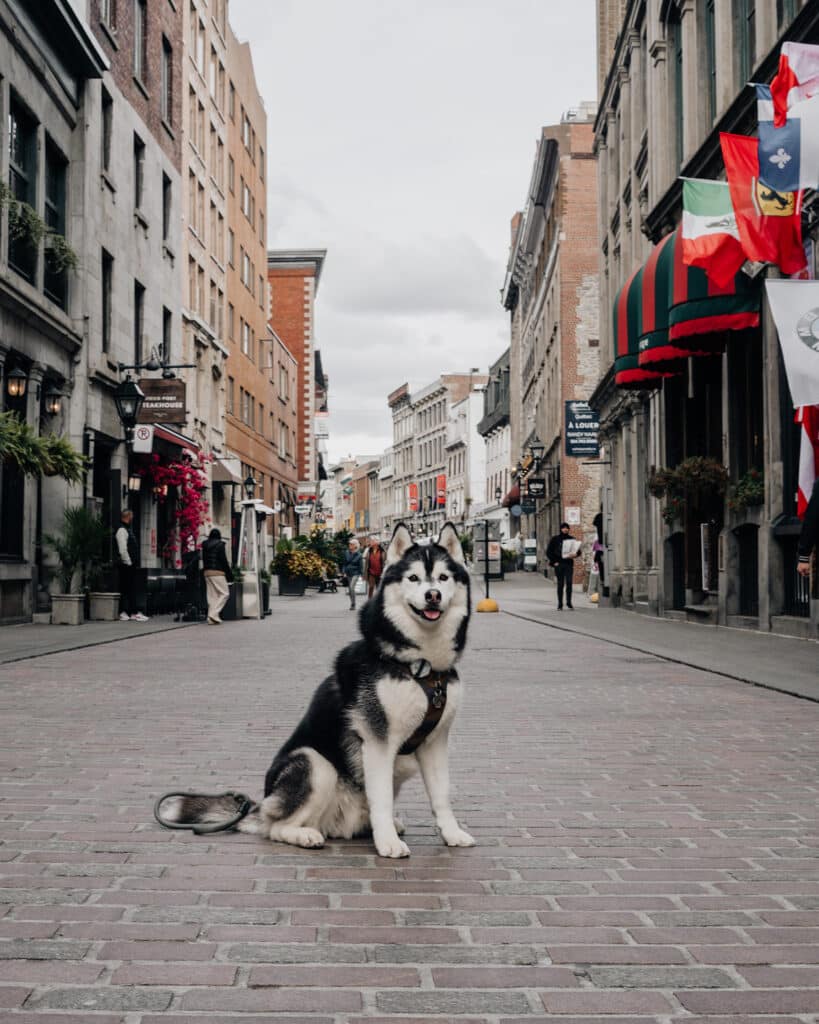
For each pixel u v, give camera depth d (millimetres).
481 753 7602
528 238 63500
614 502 31859
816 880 4660
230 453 45469
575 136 49594
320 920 4082
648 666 13703
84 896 4344
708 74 22656
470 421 106750
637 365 23328
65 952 3734
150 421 25219
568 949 3812
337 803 5184
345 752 5078
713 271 17125
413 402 129500
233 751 7543
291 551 41375
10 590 20516
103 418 25141
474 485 106500
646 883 4594
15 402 20625
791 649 15391
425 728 5023
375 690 4918
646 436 28391
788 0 17359
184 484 29531
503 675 12641
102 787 6387
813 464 15258
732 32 20234
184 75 36219
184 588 24172
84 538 21172
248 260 52531
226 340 45875
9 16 19781
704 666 13156
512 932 3977
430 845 5168
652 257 21266
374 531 153875
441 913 4180
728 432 20250
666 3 25156
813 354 14055
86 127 24312
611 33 36344
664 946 3852
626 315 23516
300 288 82938
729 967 3662
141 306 30000
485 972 3596
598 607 31219
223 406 44188
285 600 37438
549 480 56781
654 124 26141
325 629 20969
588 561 48406
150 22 30688
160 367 25438
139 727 8562
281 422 65938
